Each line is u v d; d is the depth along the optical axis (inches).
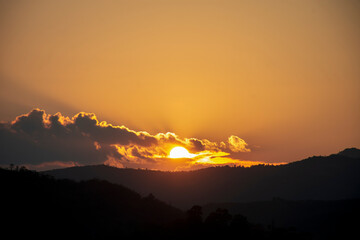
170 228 7332.7
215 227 7288.4
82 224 7214.6
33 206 7293.3
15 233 6555.1
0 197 7332.7
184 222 7421.3
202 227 7273.6
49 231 6781.5
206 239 7003.0
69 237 6781.5
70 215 7367.1
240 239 7081.7
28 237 6550.2
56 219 7121.1
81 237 6850.4
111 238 6909.5
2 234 6451.8
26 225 6791.3
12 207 7135.8
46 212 7234.3
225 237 7086.6
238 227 7258.9
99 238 6894.7
